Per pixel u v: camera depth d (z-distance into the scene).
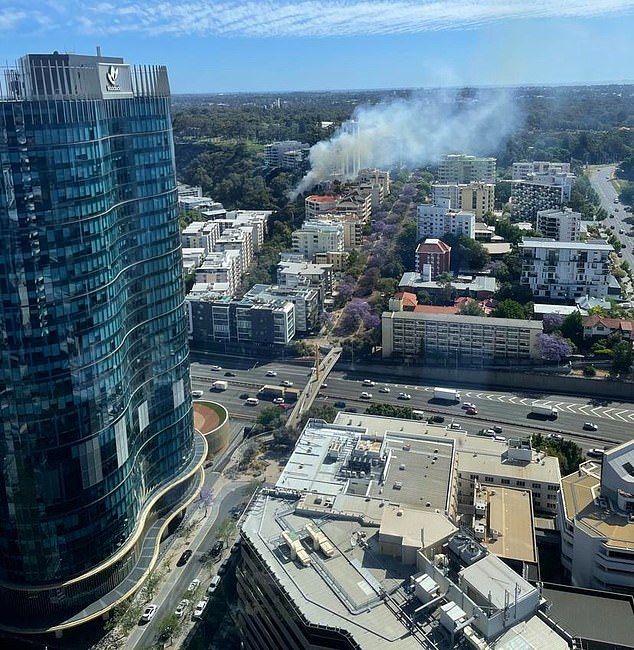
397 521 168.38
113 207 199.50
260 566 167.12
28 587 192.62
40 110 168.12
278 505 188.00
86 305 185.38
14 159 166.88
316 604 151.12
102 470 196.00
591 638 158.38
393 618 147.38
